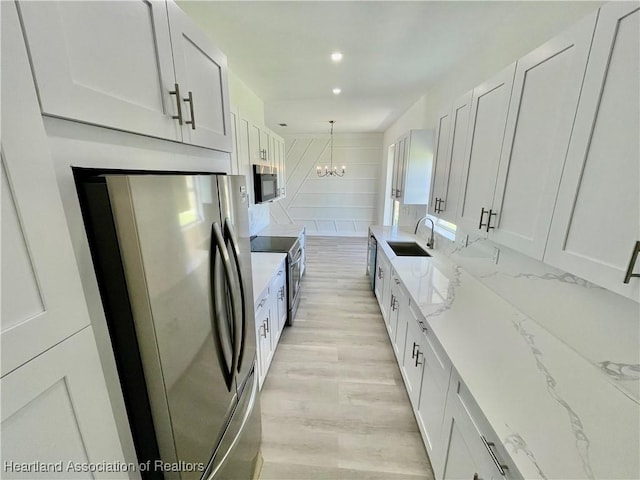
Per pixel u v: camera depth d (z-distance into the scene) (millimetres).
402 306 2143
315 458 1606
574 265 957
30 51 470
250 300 1406
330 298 3713
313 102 3873
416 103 3852
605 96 832
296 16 1746
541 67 1112
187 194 819
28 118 468
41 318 493
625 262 773
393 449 1657
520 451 743
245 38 2031
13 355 449
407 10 1696
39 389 494
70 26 552
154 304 696
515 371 1061
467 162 1767
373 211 7137
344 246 6395
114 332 698
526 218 1213
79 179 602
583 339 1165
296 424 1819
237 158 2262
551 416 854
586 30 889
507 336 1310
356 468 1553
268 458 1605
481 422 908
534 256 1158
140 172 802
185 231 812
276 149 3887
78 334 577
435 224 3199
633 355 975
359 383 2184
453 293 1826
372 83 3059
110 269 651
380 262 3299
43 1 493
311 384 2170
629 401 916
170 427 778
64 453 553
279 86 3156
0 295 429
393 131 5430
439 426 1327
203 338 923
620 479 673
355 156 6844
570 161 966
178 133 950
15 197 449
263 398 2029
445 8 1678
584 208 914
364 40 2072
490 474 851
